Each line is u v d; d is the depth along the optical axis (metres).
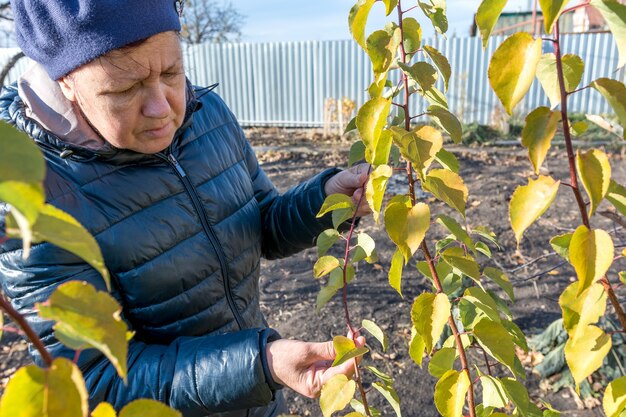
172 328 1.23
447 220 0.79
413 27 0.79
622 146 7.40
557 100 0.68
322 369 0.94
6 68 3.55
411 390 2.88
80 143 1.09
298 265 4.42
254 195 1.64
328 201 0.94
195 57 11.44
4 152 0.26
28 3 0.89
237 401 0.97
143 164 1.19
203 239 1.28
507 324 0.99
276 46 10.91
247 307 1.46
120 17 0.87
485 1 0.54
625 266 3.88
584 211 0.55
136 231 1.15
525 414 0.90
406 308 3.68
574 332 0.62
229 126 1.55
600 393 2.71
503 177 6.79
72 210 1.08
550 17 0.47
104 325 0.34
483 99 9.90
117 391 0.98
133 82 0.94
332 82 10.79
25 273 1.00
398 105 0.74
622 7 0.53
